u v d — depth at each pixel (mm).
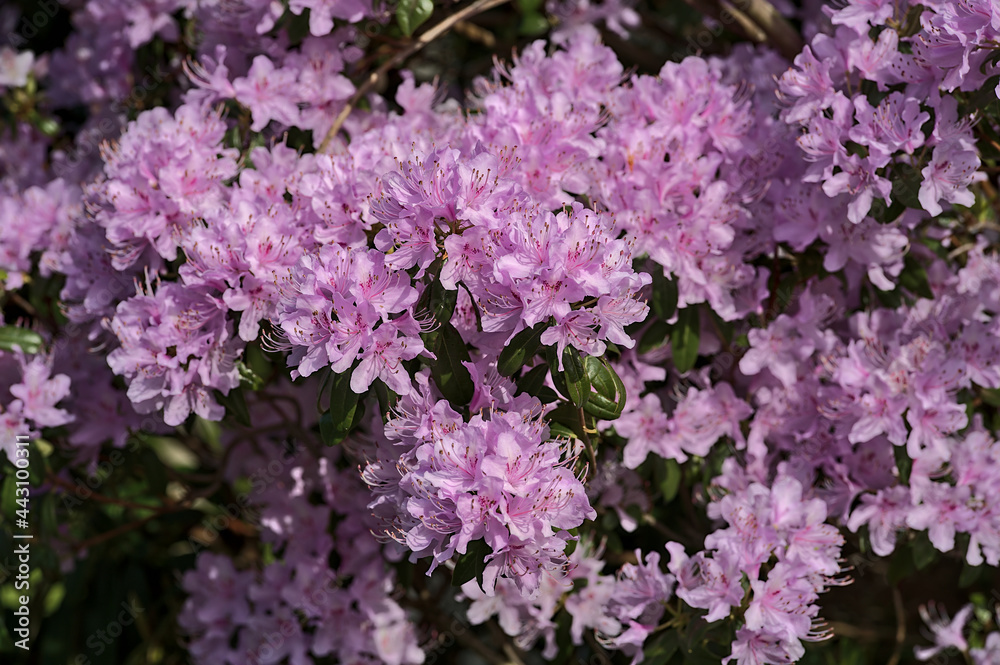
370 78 1582
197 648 1631
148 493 1724
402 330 1414
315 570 1591
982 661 1586
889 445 1538
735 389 1585
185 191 1505
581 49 1566
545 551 1398
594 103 1540
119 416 1612
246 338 1468
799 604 1456
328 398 1498
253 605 1631
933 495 1524
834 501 1539
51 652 1766
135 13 1661
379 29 1576
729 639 1467
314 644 1596
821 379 1558
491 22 1771
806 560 1479
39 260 1628
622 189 1504
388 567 1606
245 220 1479
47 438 1621
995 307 1553
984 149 1521
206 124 1530
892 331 1559
